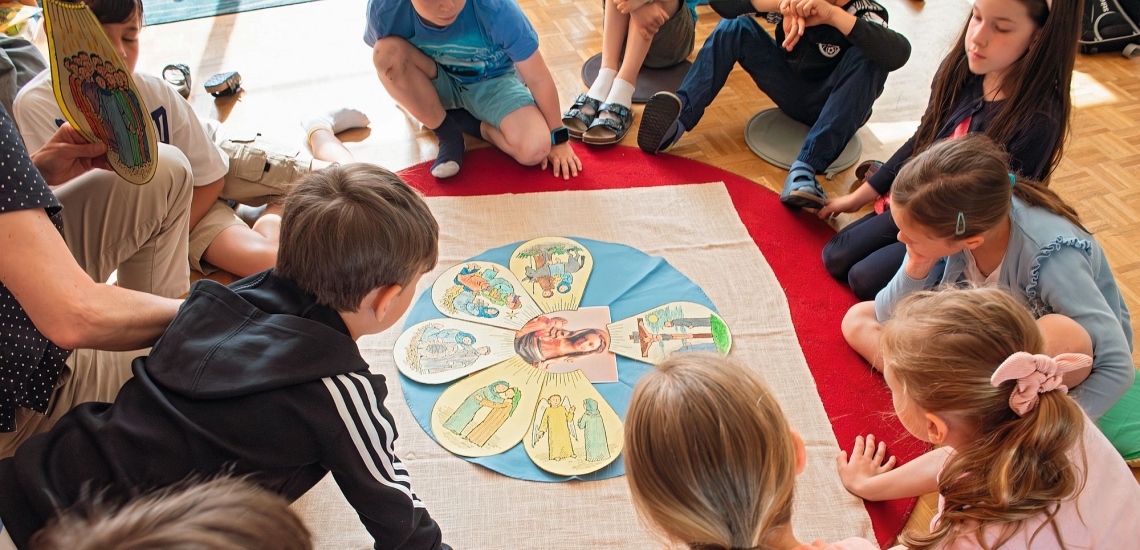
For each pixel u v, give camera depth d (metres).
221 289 0.98
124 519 0.54
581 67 2.62
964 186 1.20
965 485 0.93
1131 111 2.28
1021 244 1.27
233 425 0.90
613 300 1.75
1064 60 1.40
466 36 2.04
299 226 0.98
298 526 0.62
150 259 1.46
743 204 2.04
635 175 2.15
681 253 1.88
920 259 1.38
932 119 1.71
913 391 0.97
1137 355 1.58
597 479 1.40
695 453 0.72
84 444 0.88
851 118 2.01
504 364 1.60
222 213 1.82
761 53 2.18
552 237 1.92
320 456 0.98
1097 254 1.27
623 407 1.52
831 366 1.62
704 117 2.39
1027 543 0.89
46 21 1.03
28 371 1.03
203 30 2.82
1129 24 2.47
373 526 1.08
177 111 1.66
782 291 1.77
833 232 1.96
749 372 0.80
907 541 1.01
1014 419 0.89
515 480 1.41
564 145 2.19
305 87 2.51
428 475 1.42
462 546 1.31
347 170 1.04
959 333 0.93
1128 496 0.95
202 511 0.56
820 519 1.34
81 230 1.34
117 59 1.21
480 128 2.29
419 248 1.03
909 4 2.85
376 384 1.02
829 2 2.01
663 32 2.46
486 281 1.79
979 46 1.46
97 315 0.94
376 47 2.04
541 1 3.00
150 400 0.90
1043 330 1.21
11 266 0.88
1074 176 2.05
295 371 0.93
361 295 1.00
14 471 0.86
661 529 0.84
